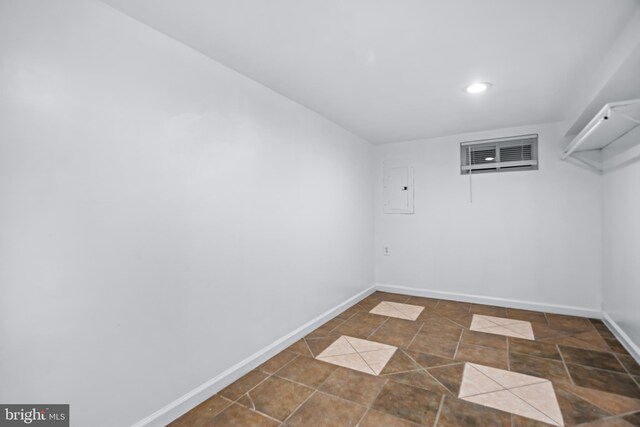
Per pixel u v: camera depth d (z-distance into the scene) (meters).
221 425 1.84
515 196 3.90
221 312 2.23
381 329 3.28
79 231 1.50
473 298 4.15
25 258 1.33
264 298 2.62
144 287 1.77
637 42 1.67
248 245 2.46
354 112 3.32
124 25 1.69
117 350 1.64
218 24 1.80
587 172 3.56
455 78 2.51
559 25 1.81
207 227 2.13
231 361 2.31
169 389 1.89
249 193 2.48
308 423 1.85
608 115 2.11
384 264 4.74
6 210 1.29
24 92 1.33
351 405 2.01
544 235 3.77
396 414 1.91
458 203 4.23
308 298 3.21
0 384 1.28
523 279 3.88
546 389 2.15
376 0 1.59
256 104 2.56
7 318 1.29
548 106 3.15
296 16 1.72
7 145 1.29
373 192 4.75
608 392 2.11
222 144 2.25
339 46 2.04
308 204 3.21
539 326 3.29
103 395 1.59
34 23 1.37
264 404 2.03
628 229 2.76
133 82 1.73
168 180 1.90
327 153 3.55
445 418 1.87
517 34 1.90
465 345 2.87
